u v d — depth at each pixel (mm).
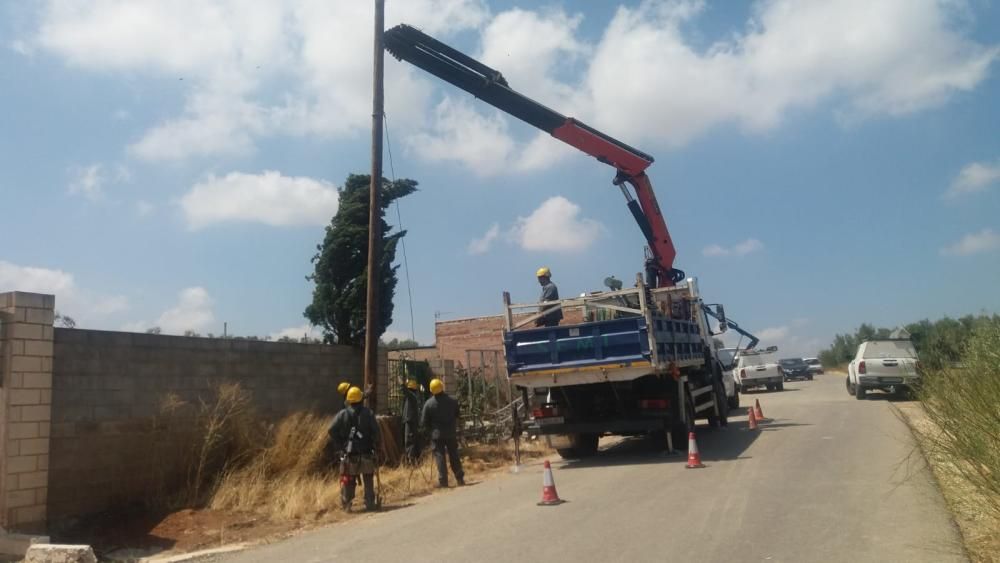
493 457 16781
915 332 24703
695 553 7117
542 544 7930
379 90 15695
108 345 11500
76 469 10875
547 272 16188
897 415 15469
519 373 14516
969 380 7660
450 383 21109
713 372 18906
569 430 14812
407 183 19484
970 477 7180
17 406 9984
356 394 11609
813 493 9602
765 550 7098
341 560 8125
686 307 18016
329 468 13734
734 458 13180
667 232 19562
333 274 19047
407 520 10180
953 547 6906
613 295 14422
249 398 14023
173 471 12250
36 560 8797
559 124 18766
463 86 17969
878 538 7336
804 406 23781
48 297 10469
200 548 9578
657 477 11805
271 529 10375
